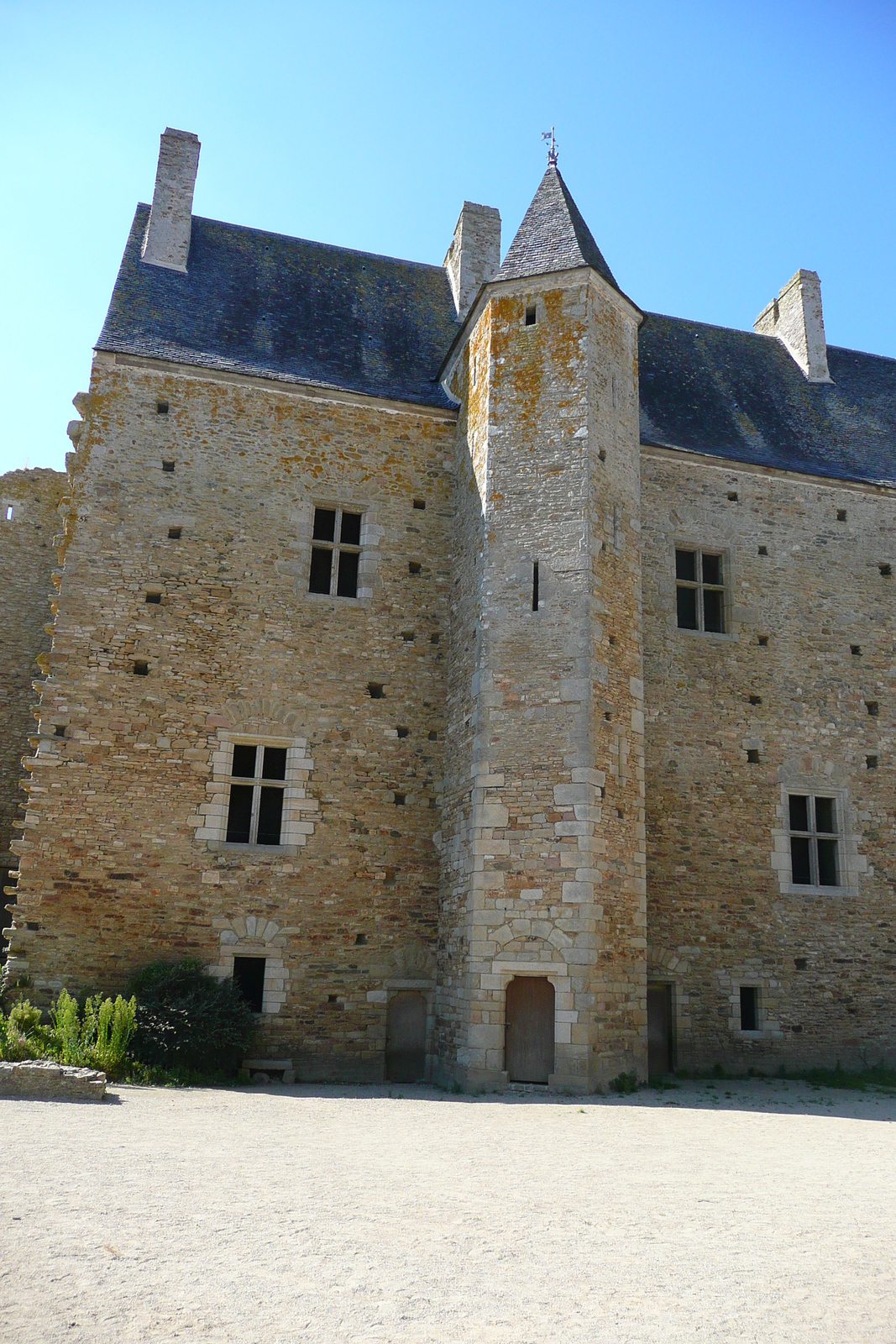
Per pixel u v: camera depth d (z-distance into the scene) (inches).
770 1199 214.2
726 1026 501.4
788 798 546.3
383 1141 277.3
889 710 581.9
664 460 577.0
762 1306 144.1
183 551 503.8
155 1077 391.9
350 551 537.6
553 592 461.1
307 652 509.0
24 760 456.4
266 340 586.9
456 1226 180.2
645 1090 416.8
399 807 500.4
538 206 561.0
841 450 653.3
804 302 729.0
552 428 489.4
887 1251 174.6
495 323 516.7
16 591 609.3
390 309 657.0
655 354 671.8
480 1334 129.6
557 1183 222.8
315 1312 135.2
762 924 521.0
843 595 592.4
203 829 470.0
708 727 541.0
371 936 479.8
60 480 634.8
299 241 681.6
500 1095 397.4
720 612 574.6
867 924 539.8
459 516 536.7
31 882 444.5
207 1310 134.8
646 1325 135.0
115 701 474.3
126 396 518.6
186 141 640.4
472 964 422.0
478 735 453.7
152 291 582.2
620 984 420.2
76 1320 129.4
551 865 421.1
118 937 448.5
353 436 550.3
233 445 527.5
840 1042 516.4
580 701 438.3
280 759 502.6
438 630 533.0
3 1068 325.1
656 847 512.4
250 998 465.7
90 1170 212.1
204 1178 211.5
